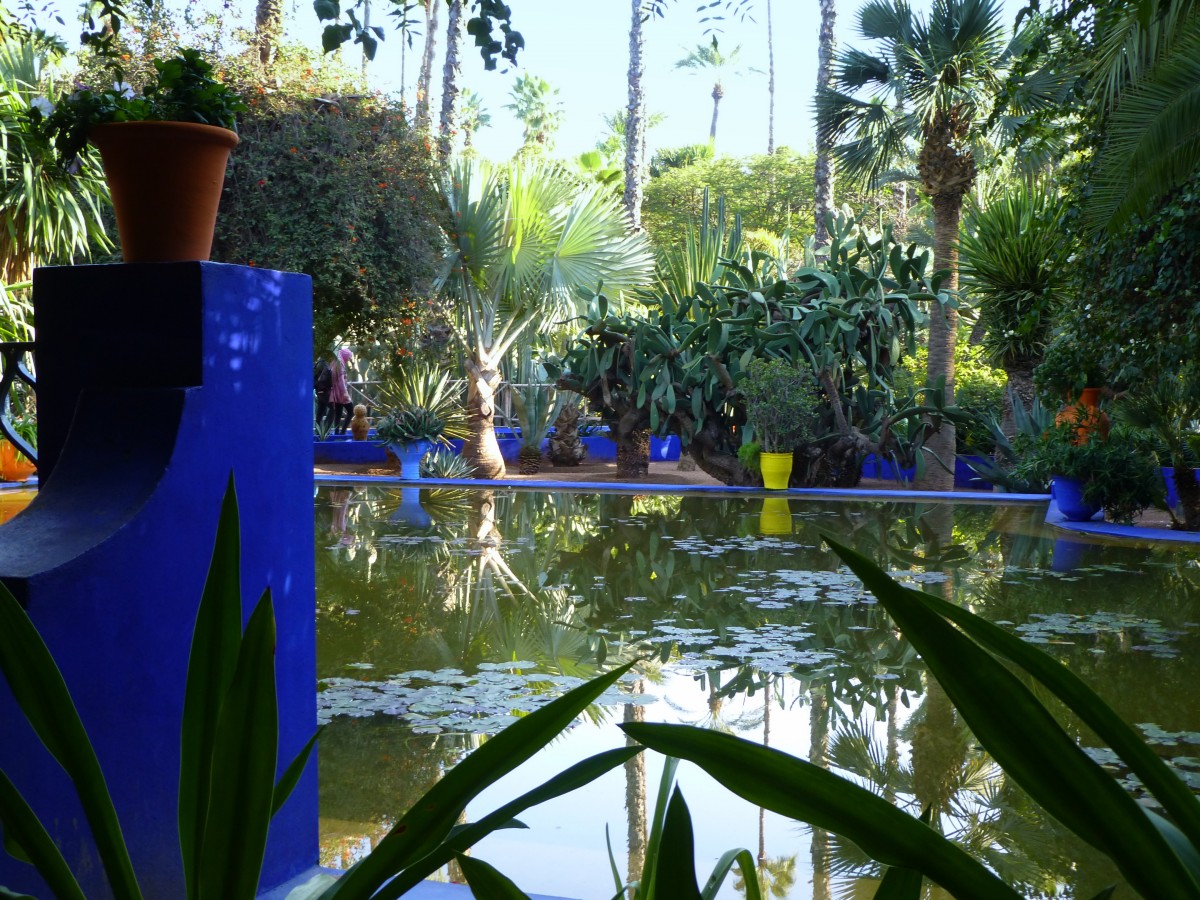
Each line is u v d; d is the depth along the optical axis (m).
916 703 3.80
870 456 14.90
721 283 14.05
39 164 8.95
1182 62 5.60
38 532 1.57
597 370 13.10
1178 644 4.58
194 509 1.70
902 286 12.52
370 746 3.26
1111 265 8.12
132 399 1.73
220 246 11.24
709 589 5.98
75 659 1.49
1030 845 2.56
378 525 8.84
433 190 12.43
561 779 0.72
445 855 0.71
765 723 3.57
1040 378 9.57
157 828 1.62
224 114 1.99
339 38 2.93
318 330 12.69
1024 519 9.52
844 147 13.98
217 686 0.82
